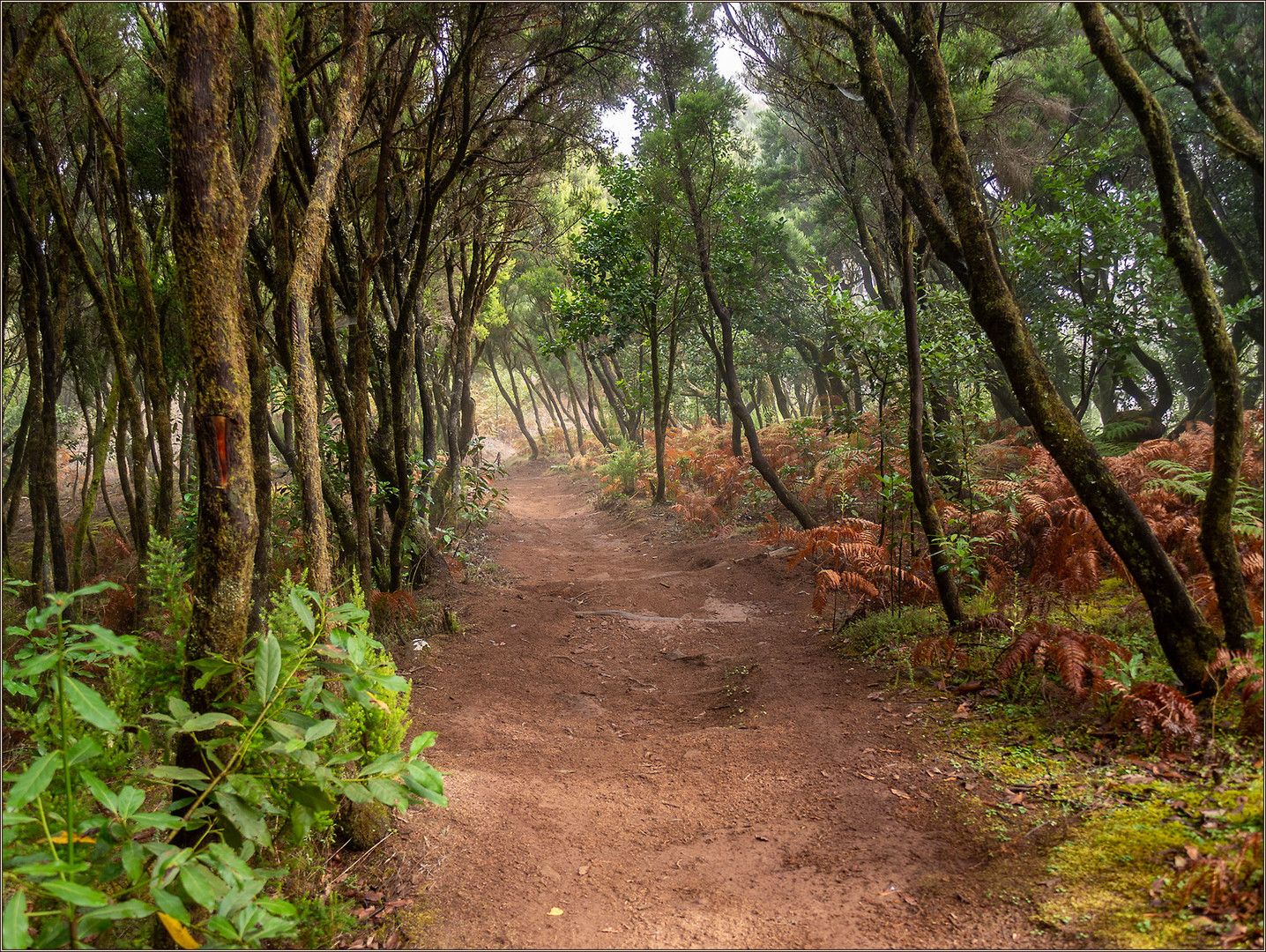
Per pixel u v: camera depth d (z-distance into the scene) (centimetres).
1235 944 218
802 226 1788
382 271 832
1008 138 854
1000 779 350
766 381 2406
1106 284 984
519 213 1046
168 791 346
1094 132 933
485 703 573
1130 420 1060
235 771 280
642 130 1199
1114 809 303
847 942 255
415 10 563
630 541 1279
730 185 1202
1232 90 852
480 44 624
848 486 863
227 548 286
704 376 1988
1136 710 347
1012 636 494
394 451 767
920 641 551
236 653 291
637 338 1781
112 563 987
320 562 368
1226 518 360
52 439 614
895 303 958
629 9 712
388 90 673
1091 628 490
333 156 400
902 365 718
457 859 336
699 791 405
